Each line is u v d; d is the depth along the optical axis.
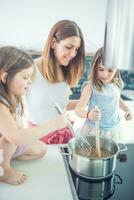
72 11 0.75
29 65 0.77
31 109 0.82
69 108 0.86
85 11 0.76
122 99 0.89
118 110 0.89
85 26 0.77
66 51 0.79
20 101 0.80
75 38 0.78
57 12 0.75
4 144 0.80
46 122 0.85
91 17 0.76
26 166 0.82
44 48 0.77
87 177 0.74
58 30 0.76
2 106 0.78
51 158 0.86
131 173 0.78
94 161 0.72
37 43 0.76
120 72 0.85
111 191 0.69
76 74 0.83
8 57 0.75
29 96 0.81
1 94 0.77
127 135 0.93
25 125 0.83
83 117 0.88
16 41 0.75
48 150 0.88
